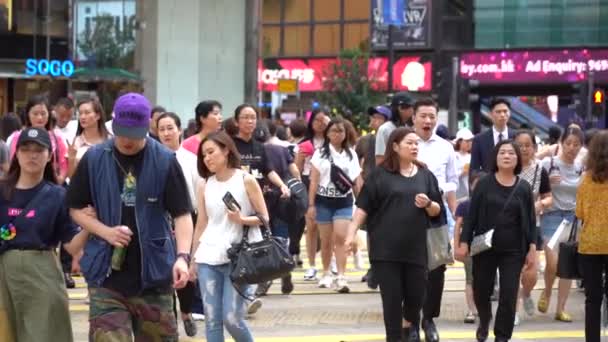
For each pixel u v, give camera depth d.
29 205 10.79
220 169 12.52
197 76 37.97
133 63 45.91
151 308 9.88
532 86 80.44
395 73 81.31
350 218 19.86
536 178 16.47
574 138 17.56
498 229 14.28
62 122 19.42
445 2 80.75
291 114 57.50
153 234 9.80
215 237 12.41
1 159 14.88
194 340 15.28
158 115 17.27
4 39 50.09
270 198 17.33
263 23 88.56
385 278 13.57
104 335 9.68
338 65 62.91
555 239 17.69
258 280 12.02
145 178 9.78
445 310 18.66
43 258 10.87
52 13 49.22
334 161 19.72
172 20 37.88
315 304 18.89
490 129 17.30
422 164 13.95
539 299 18.91
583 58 78.12
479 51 80.00
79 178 9.87
